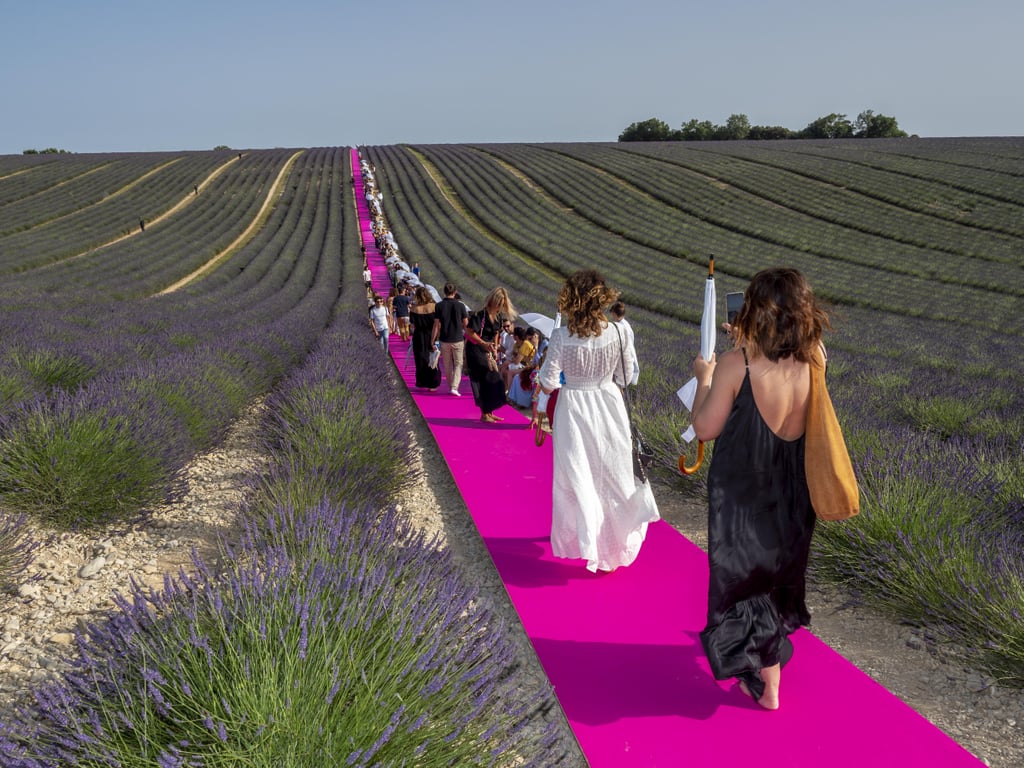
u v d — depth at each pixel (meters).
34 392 5.92
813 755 2.43
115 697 2.09
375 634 2.35
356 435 5.51
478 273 31.83
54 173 65.75
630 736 2.54
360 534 3.53
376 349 12.62
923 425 8.22
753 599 2.49
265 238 43.66
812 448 2.34
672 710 2.70
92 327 13.00
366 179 64.12
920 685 3.03
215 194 59.97
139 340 10.75
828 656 3.13
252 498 4.57
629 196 53.22
